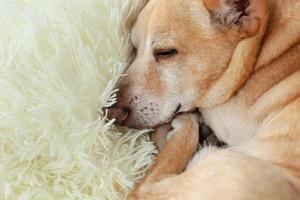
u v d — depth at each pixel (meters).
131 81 0.79
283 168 0.67
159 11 0.77
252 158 0.66
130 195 0.73
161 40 0.77
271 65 0.78
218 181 0.64
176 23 0.76
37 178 0.73
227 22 0.75
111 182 0.73
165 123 0.81
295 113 0.73
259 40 0.77
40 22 0.78
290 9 0.77
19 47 0.77
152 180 0.74
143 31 0.79
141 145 0.77
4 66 0.75
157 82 0.78
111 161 0.74
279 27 0.77
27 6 0.83
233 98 0.80
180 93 0.79
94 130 0.74
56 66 0.75
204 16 0.76
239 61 0.77
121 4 0.82
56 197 0.72
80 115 0.74
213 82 0.79
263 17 0.74
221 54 0.77
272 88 0.78
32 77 0.75
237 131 0.80
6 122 0.73
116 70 0.78
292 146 0.70
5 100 0.74
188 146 0.79
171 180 0.72
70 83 0.75
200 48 0.77
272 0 0.77
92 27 0.79
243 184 0.62
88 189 0.73
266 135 0.74
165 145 0.79
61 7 0.80
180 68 0.78
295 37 0.77
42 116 0.73
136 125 0.79
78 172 0.73
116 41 0.80
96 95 0.76
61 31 0.78
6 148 0.73
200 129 0.85
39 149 0.73
